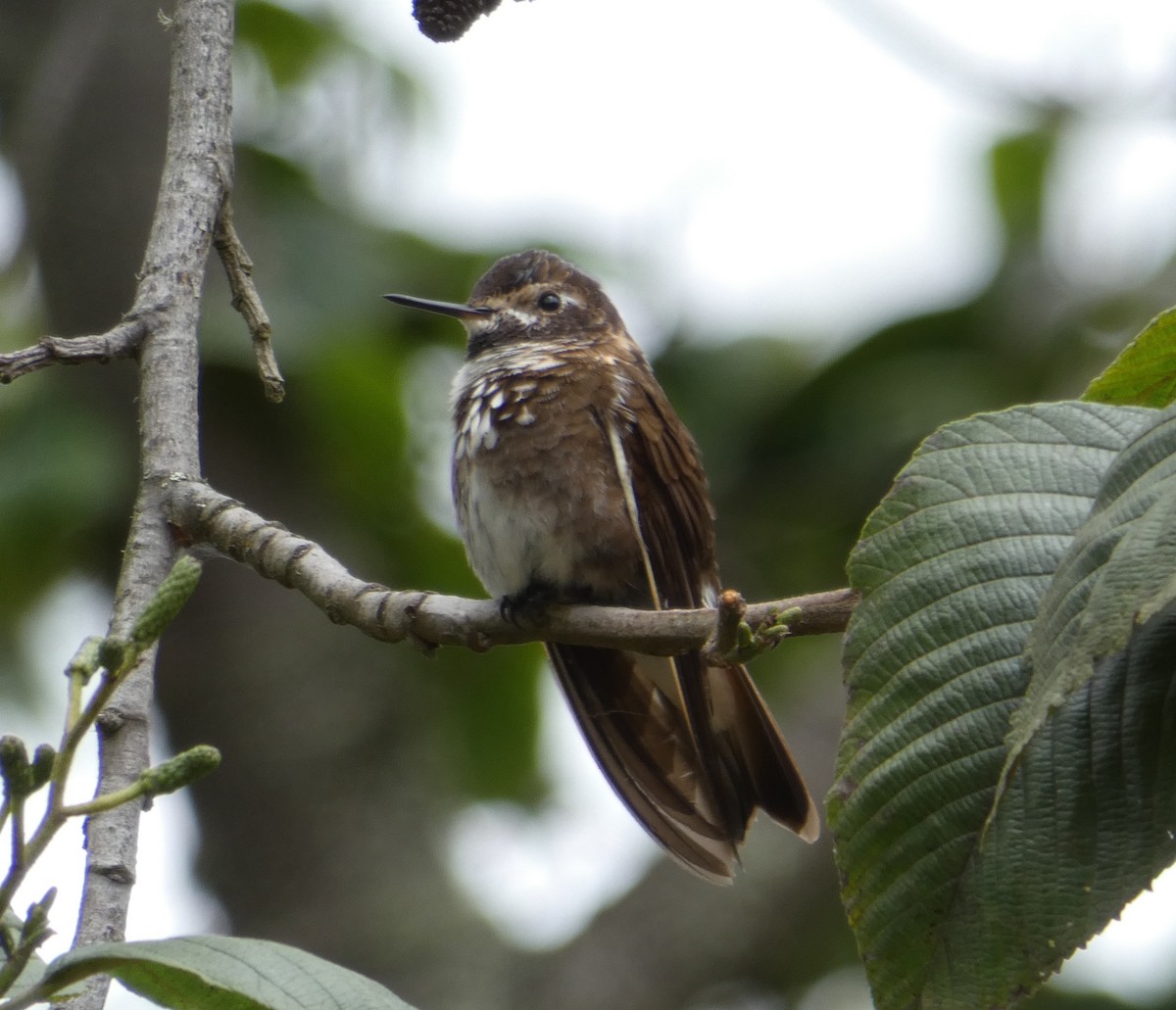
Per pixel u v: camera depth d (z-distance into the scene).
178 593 3.41
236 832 11.65
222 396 11.56
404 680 12.00
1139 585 3.54
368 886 11.34
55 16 12.52
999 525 4.27
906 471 4.40
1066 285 11.99
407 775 11.80
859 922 4.13
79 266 11.39
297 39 12.32
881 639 4.26
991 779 4.10
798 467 11.88
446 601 5.79
